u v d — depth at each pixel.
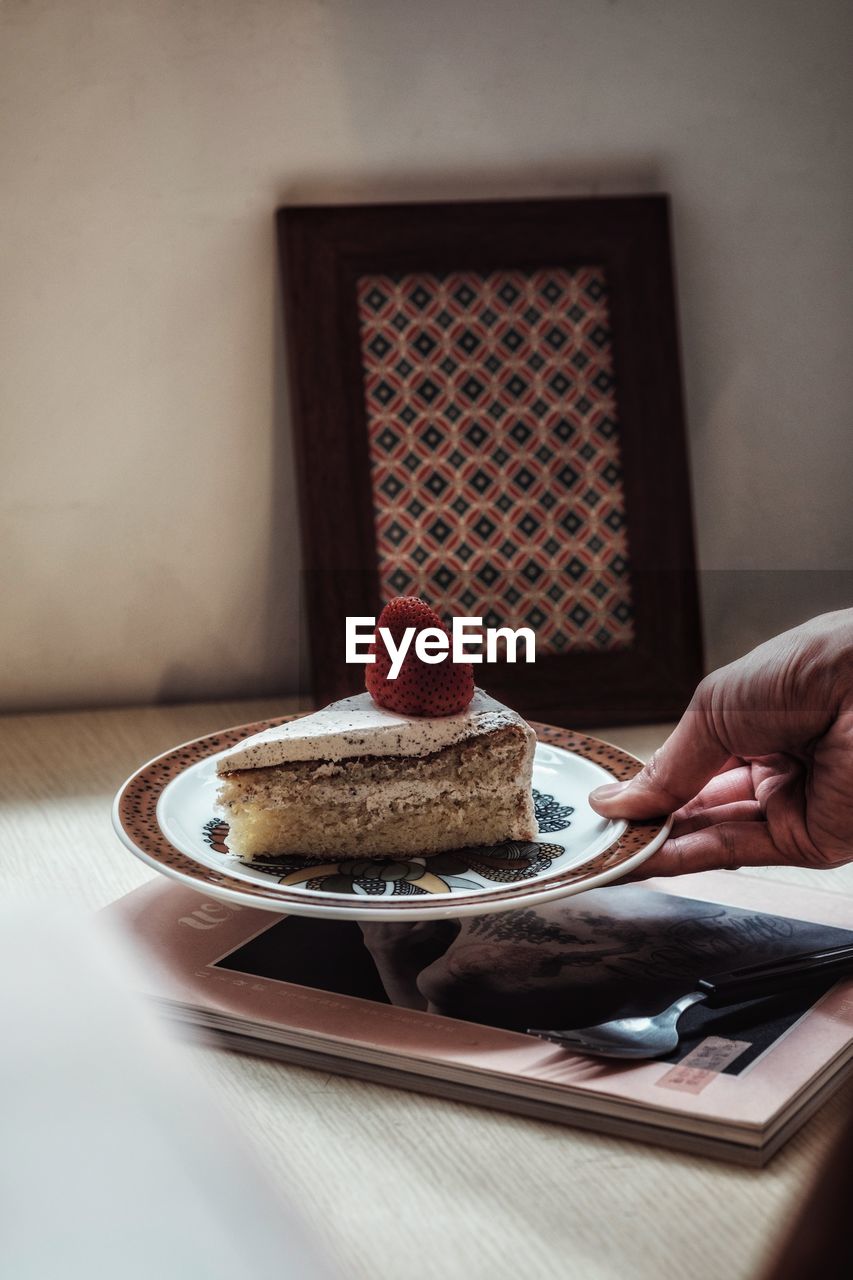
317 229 1.03
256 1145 0.42
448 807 0.64
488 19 1.04
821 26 1.08
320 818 0.63
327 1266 0.27
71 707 1.13
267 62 1.01
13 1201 0.25
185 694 1.15
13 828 0.77
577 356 1.07
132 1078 0.29
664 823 0.61
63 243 1.02
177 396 1.07
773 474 1.18
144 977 0.51
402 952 0.54
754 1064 0.44
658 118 1.09
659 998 0.49
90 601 1.10
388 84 1.04
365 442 1.03
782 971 0.50
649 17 1.06
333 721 0.64
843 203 1.13
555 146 1.08
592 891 0.61
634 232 1.08
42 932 0.34
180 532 1.10
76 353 1.04
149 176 1.02
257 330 1.07
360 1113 0.44
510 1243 0.37
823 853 0.59
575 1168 0.41
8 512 1.06
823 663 0.55
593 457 1.07
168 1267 0.24
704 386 1.15
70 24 0.97
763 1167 0.41
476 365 1.05
